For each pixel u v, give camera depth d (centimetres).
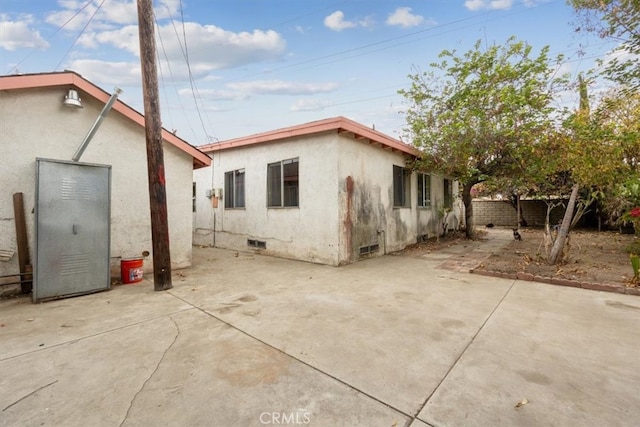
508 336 306
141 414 194
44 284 435
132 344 294
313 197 716
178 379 233
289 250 773
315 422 186
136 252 593
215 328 332
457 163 881
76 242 464
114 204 566
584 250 809
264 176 836
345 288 493
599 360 258
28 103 471
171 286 504
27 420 188
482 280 538
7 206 456
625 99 694
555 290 470
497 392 214
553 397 208
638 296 433
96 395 214
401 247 912
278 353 274
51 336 313
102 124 548
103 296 460
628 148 644
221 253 876
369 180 776
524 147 771
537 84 744
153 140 483
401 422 185
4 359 265
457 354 270
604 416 189
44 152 486
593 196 621
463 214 1578
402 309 389
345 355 270
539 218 1678
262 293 467
